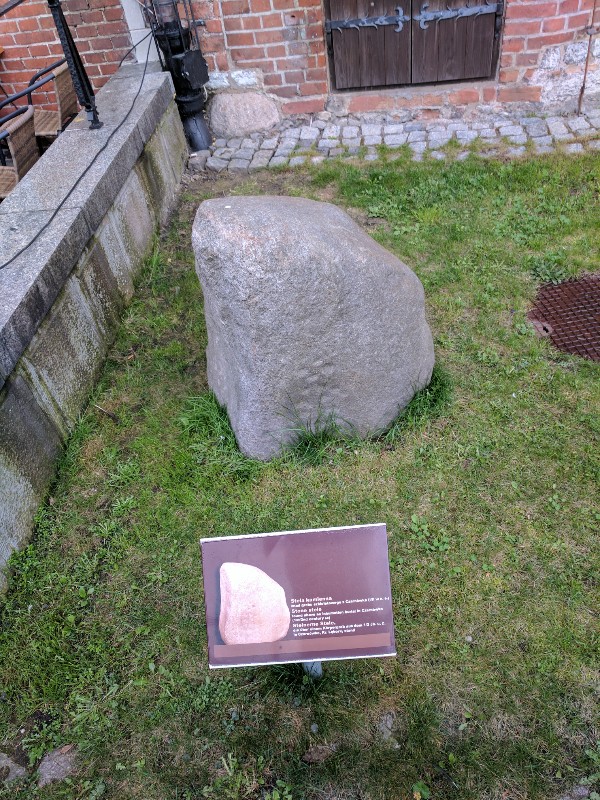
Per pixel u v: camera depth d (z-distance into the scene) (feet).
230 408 10.44
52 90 19.74
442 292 13.01
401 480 9.82
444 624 8.22
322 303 8.69
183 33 16.71
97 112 14.92
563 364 11.31
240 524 9.52
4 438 9.32
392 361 9.76
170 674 8.11
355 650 6.68
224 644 6.71
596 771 6.96
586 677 7.63
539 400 10.75
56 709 7.95
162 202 16.20
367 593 6.64
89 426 11.25
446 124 18.16
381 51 17.66
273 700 7.77
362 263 8.86
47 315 10.55
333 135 18.40
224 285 8.59
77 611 8.86
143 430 11.10
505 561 8.75
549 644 7.93
